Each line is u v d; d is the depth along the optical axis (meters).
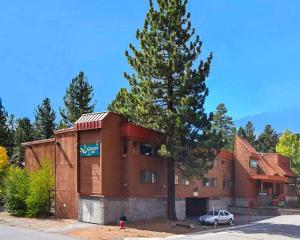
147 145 47.31
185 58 44.19
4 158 57.12
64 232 36.59
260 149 125.31
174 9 44.62
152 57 43.88
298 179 90.75
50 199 47.09
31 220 43.66
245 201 72.75
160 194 48.34
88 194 43.09
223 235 39.19
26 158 52.44
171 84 44.81
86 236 34.91
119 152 44.53
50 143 49.25
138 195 44.88
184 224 43.94
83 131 44.22
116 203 43.50
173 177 46.12
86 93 73.31
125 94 45.75
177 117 42.81
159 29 44.66
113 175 43.47
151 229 40.03
